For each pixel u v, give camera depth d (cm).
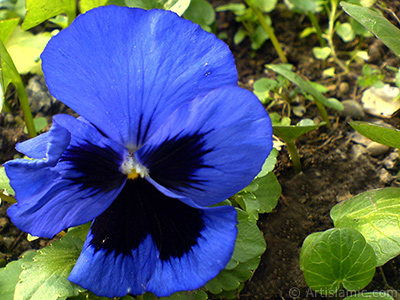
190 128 12
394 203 16
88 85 12
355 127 17
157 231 13
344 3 17
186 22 12
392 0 24
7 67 18
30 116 21
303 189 20
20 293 13
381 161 20
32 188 11
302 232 19
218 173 12
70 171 12
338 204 18
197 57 12
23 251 19
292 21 26
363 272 15
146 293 14
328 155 21
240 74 24
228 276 15
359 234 15
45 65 12
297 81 19
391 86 22
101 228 13
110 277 12
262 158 12
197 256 12
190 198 12
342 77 23
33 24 19
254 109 12
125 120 12
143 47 12
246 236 15
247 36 25
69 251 15
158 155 13
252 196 16
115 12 12
